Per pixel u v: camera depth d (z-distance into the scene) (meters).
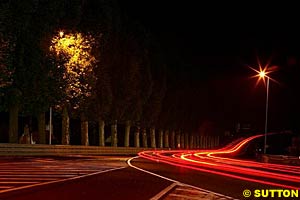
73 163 28.03
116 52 57.78
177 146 105.69
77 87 43.91
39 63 38.59
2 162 26.19
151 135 85.62
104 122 60.41
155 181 19.16
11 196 12.90
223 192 16.80
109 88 54.34
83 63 43.78
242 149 115.31
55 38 40.56
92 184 16.94
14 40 33.38
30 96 38.44
